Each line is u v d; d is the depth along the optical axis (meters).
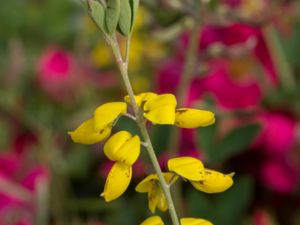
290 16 0.43
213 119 0.19
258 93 0.41
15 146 0.46
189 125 0.19
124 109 0.19
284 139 0.40
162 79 0.43
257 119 0.40
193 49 0.36
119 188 0.19
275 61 0.42
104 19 0.19
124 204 0.37
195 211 0.34
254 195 0.40
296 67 0.43
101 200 0.39
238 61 0.42
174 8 0.36
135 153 0.19
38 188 0.39
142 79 0.46
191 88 0.41
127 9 0.19
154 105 0.19
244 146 0.35
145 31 0.45
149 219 0.20
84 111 0.46
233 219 0.34
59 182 0.41
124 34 0.19
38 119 0.46
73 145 0.44
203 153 0.35
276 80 0.42
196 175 0.19
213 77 0.41
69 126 0.45
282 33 0.43
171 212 0.19
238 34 0.42
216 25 0.40
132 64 0.46
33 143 0.46
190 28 0.39
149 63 0.46
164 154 0.35
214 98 0.40
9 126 0.47
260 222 0.39
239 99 0.41
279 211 0.40
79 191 0.41
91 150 0.43
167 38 0.42
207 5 0.37
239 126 0.35
